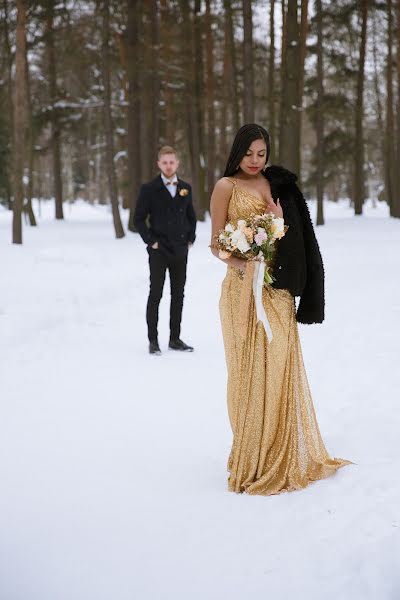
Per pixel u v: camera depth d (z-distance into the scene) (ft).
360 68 93.61
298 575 8.01
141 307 30.04
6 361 20.11
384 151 123.03
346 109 93.71
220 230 11.10
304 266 10.82
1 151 101.91
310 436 11.03
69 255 52.08
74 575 8.34
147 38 76.07
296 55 74.38
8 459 12.45
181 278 21.56
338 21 87.25
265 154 10.85
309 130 147.54
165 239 21.16
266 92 109.50
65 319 26.96
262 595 7.65
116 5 74.13
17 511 10.23
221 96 93.66
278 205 10.74
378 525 9.01
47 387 17.44
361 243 59.77
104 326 25.94
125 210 131.95
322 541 8.76
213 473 11.68
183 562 8.52
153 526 9.59
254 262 10.54
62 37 81.66
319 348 20.80
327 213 134.31
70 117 101.55
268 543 8.86
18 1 61.05
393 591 7.54
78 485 11.21
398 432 12.91
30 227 91.04
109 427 14.26
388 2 90.17
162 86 92.63
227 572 8.20
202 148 107.04
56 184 108.99
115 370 19.17
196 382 17.79
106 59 71.56
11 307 28.55
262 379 10.77
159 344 22.79
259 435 10.82
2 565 8.62
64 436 13.70
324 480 10.82
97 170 192.24
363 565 8.07
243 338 10.80
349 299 29.55
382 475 10.70
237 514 9.82
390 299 28.99
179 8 84.12
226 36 94.32
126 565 8.52
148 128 76.59
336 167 103.76
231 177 11.10
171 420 14.67
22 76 61.77
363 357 19.27
